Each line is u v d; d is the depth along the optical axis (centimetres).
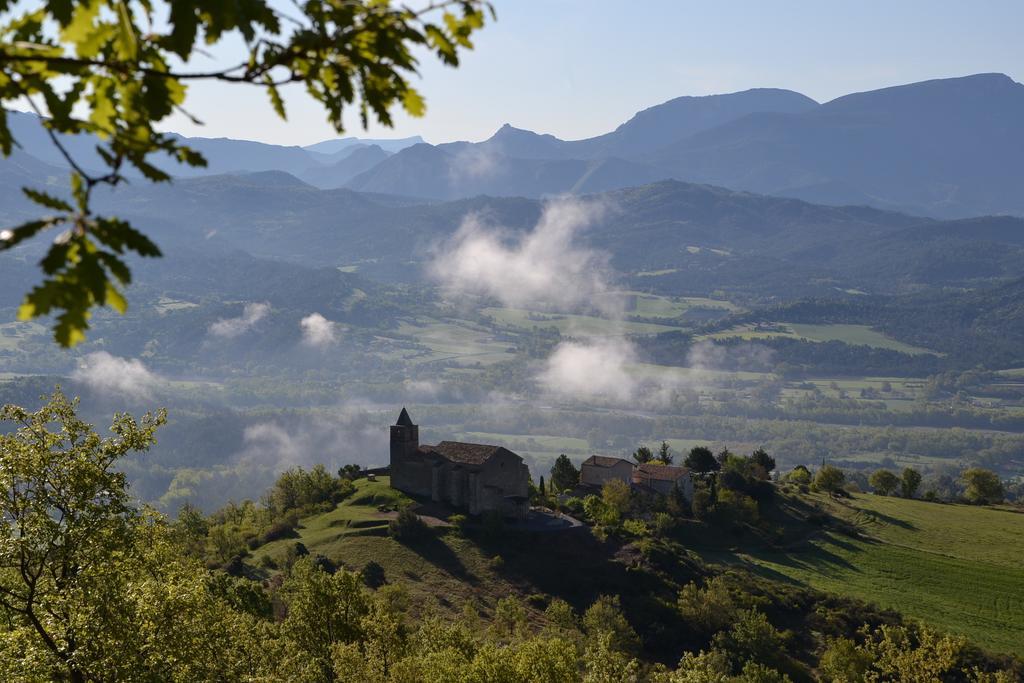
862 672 9756
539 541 12938
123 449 3247
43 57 629
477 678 5103
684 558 13400
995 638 11975
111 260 561
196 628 3281
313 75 725
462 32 749
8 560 2945
